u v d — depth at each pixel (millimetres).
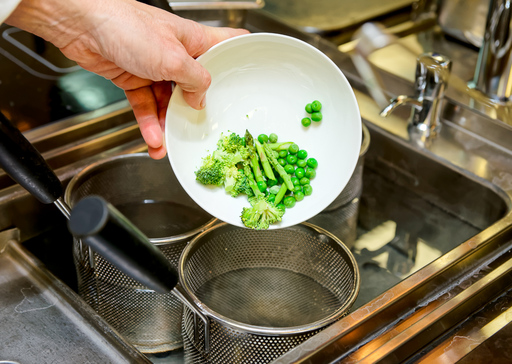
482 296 820
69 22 768
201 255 820
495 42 1000
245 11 1118
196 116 821
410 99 993
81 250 823
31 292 823
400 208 1002
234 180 814
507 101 1032
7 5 728
